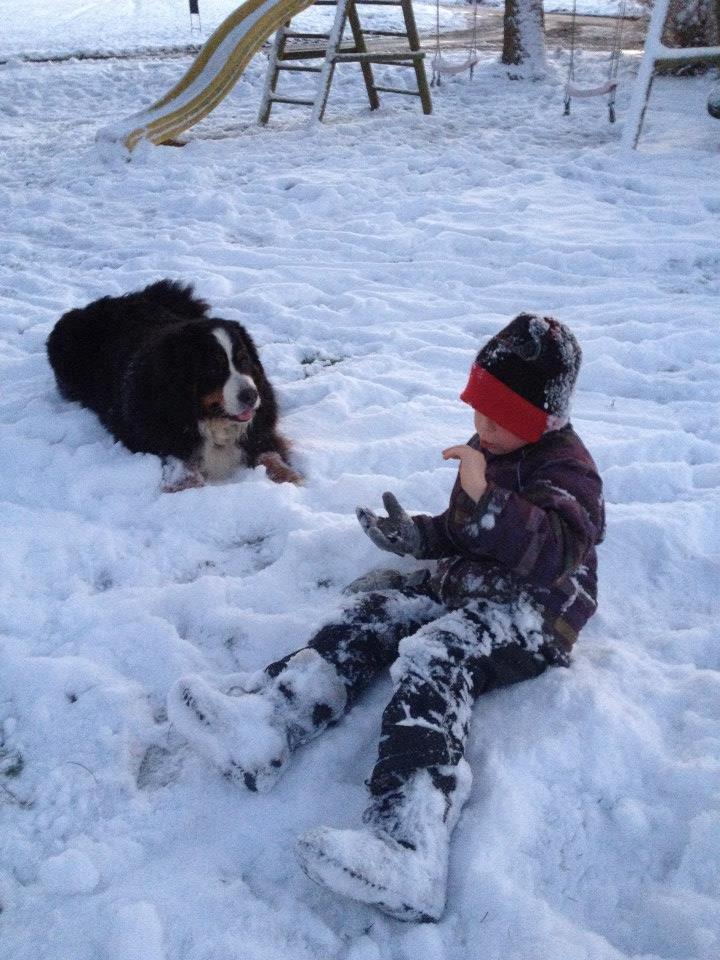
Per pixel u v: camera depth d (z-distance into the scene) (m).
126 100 13.50
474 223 7.45
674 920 2.02
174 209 8.20
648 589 3.24
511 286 6.35
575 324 5.70
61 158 10.02
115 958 1.96
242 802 2.39
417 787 2.17
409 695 2.31
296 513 3.73
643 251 6.67
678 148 9.25
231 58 10.48
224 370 4.00
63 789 2.48
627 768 2.43
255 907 2.09
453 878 2.14
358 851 1.99
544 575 2.46
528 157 9.25
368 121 11.25
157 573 3.49
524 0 13.11
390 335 5.68
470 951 2.00
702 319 5.59
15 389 5.14
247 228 7.70
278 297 6.31
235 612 3.14
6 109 12.88
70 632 3.12
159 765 2.57
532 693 2.62
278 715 2.45
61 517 3.78
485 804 2.29
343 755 2.51
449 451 2.56
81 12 26.11
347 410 4.75
